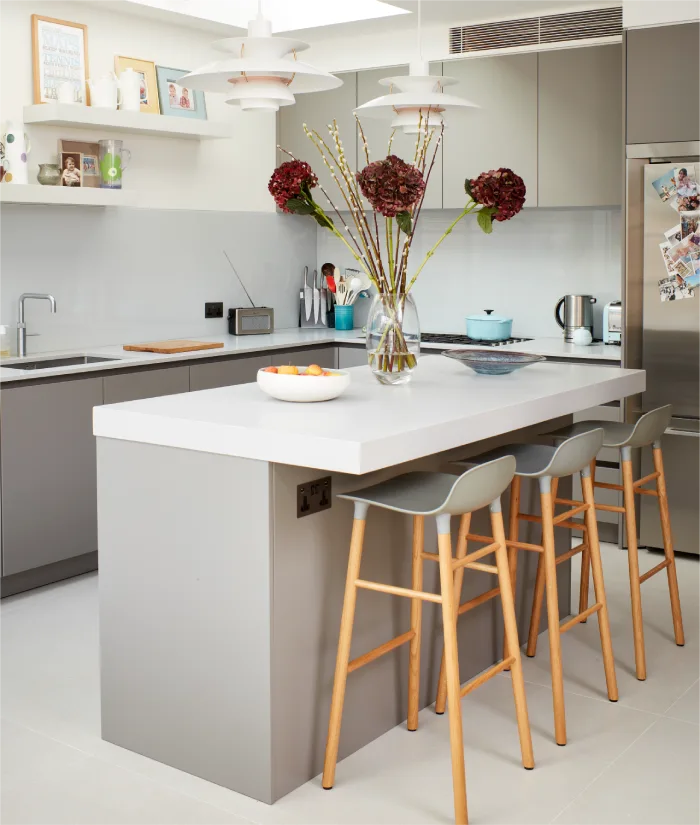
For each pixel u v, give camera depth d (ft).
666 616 13.33
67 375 14.16
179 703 9.16
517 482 11.23
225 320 19.52
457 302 20.21
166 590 9.10
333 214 20.89
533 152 17.56
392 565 10.00
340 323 20.67
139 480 9.16
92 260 16.81
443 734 10.00
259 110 10.32
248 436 8.37
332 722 8.83
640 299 15.94
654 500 15.99
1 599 13.93
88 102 16.44
